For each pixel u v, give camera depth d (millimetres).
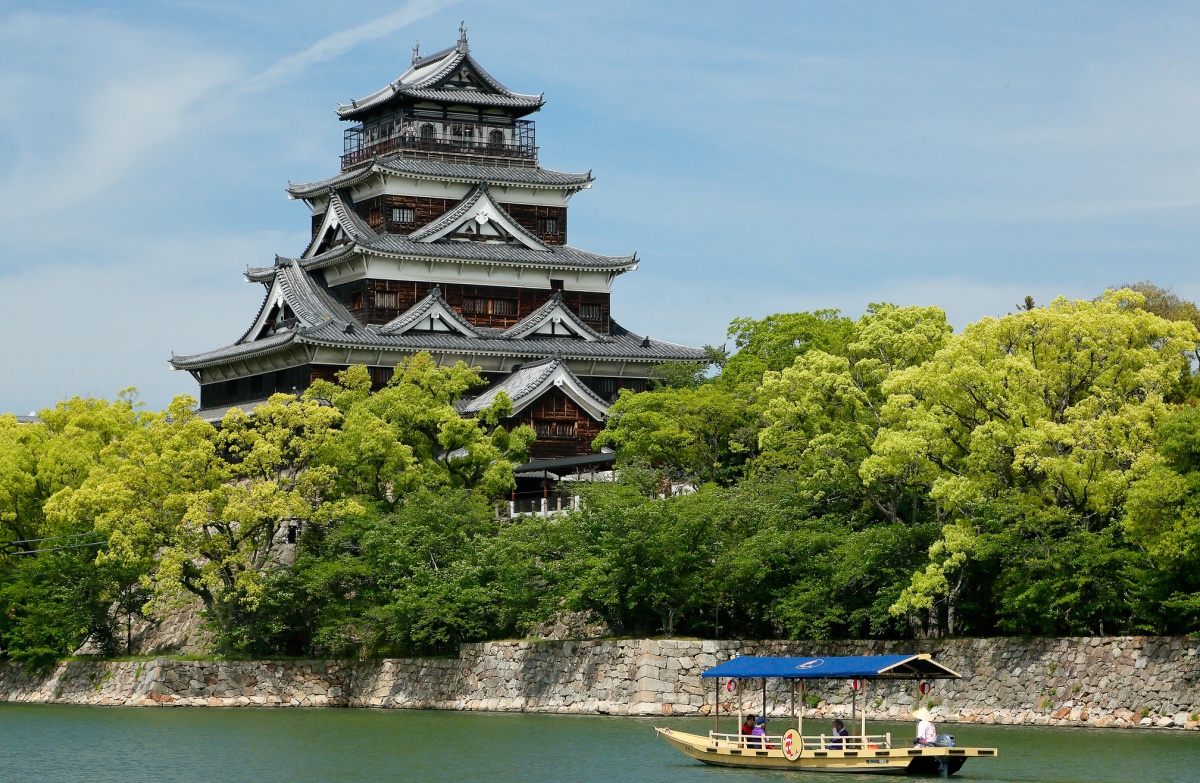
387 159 120250
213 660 86062
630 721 72312
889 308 83250
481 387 115750
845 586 72875
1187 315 91188
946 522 74438
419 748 65562
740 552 74812
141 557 85938
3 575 96875
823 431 78812
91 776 60406
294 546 97875
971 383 70562
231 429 89188
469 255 118688
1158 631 66188
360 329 113438
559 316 119375
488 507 88188
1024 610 68812
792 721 71562
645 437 93000
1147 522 64062
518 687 78188
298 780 58750
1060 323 71062
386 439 90188
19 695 92438
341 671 85500
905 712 70812
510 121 127812
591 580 75625
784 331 100125
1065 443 67562
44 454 98438
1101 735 63594
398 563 82750
